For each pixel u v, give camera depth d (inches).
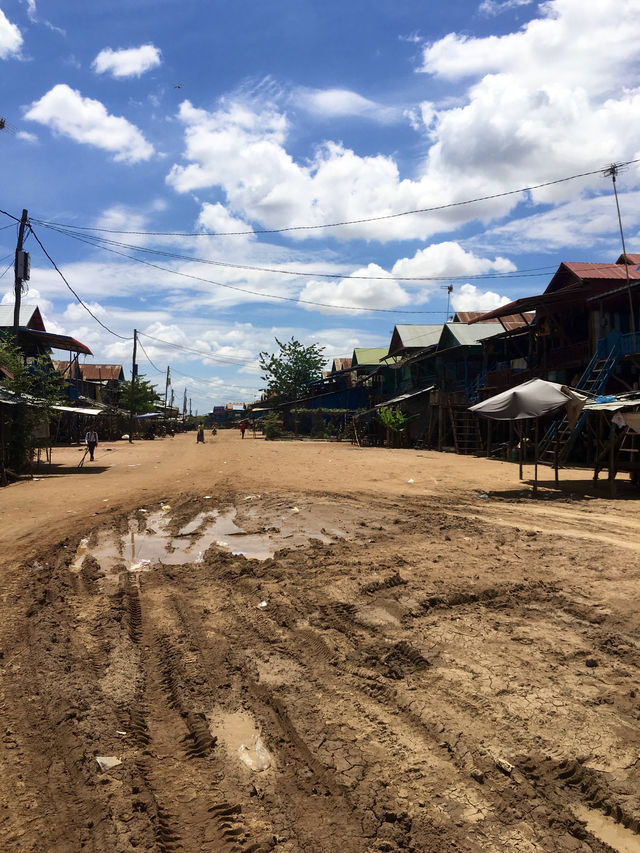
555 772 115.2
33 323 1322.6
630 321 829.2
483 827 101.0
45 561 302.2
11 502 509.7
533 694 145.6
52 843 100.0
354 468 796.0
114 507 481.4
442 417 1203.2
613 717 134.0
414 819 103.1
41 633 198.5
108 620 210.7
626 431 521.3
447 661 166.4
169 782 117.8
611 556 277.9
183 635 197.6
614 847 95.9
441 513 417.4
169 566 293.3
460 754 122.0
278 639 190.4
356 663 168.9
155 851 96.2
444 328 1330.0
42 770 122.0
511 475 681.0
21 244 848.3
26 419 770.2
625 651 169.0
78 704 148.7
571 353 917.2
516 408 519.2
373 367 2026.3
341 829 102.0
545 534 332.8
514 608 210.4
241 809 108.4
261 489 575.8
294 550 311.9
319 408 2202.3
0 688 159.8
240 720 141.3
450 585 235.5
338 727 135.0
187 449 1338.6
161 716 145.4
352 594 230.2
